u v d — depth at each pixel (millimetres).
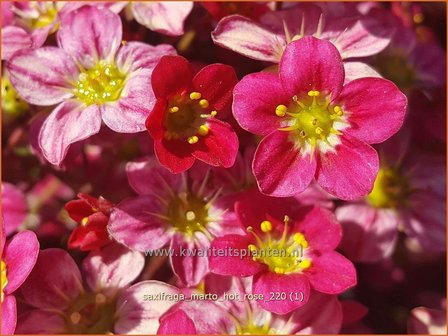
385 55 94
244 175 76
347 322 79
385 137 68
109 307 73
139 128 70
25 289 72
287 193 68
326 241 72
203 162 74
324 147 70
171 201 75
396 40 94
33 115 84
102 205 71
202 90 69
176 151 68
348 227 85
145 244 72
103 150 85
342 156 69
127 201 73
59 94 75
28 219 86
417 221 88
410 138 91
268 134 68
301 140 70
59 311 72
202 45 84
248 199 72
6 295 67
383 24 79
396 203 88
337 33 79
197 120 70
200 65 80
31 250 68
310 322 72
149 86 72
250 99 68
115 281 74
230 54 82
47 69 75
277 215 73
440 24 103
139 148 85
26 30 85
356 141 69
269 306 67
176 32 79
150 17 80
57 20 81
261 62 82
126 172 76
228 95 70
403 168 91
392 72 93
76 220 72
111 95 74
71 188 85
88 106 73
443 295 92
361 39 78
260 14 83
